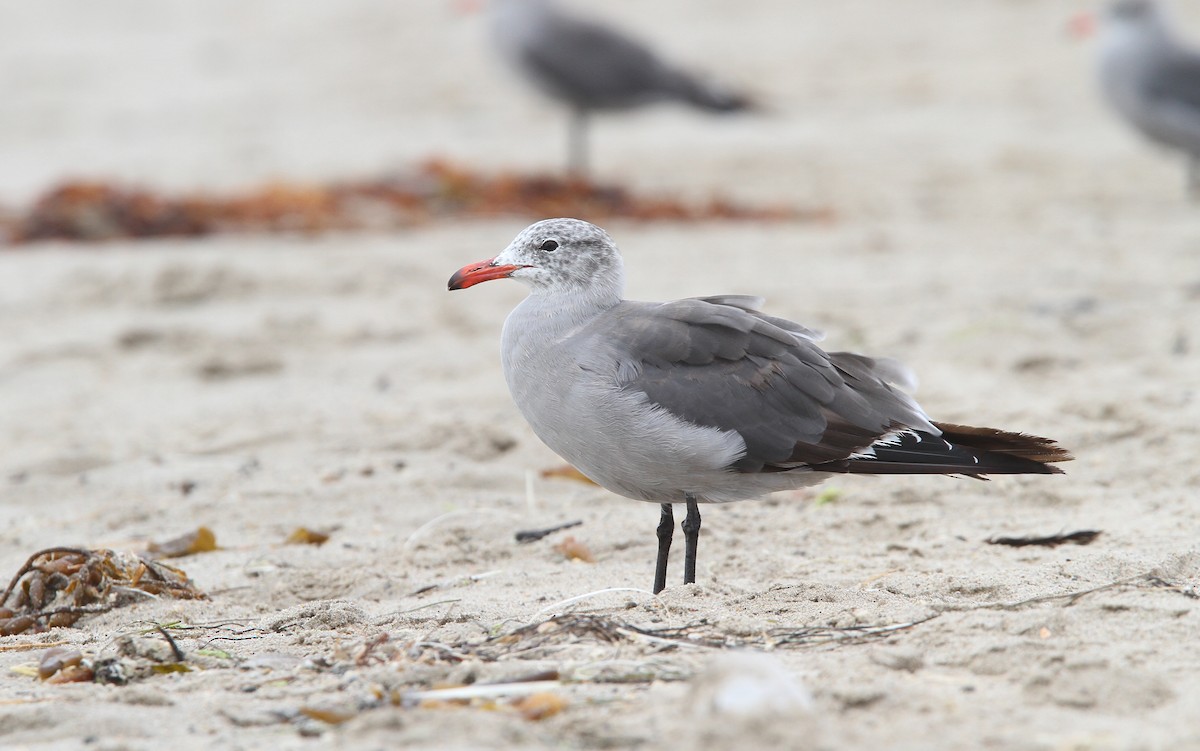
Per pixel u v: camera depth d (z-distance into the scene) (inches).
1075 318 617.0
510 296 722.8
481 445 510.3
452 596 366.3
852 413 360.5
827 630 306.8
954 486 443.5
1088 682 266.1
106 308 717.9
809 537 408.5
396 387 585.6
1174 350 571.2
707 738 241.8
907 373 377.1
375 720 258.5
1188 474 434.3
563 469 482.9
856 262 748.0
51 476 507.8
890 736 248.5
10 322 695.7
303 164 1144.8
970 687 271.4
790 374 360.8
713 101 1123.3
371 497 465.4
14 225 887.7
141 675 302.4
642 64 1104.2
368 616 345.7
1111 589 319.3
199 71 1592.0
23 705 281.0
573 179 965.8
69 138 1314.0
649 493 368.5
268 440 531.2
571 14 1104.2
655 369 359.9
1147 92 976.9
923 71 1339.8
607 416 356.5
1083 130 1133.1
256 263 783.7
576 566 394.3
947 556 379.6
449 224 903.7
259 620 346.0
